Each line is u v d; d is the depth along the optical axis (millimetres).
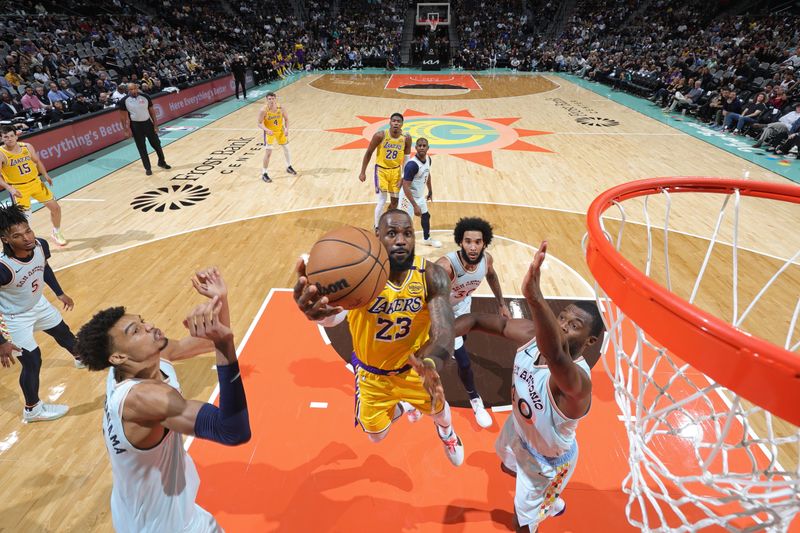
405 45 29984
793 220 7250
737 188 2576
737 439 3363
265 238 6730
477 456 3389
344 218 7379
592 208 2188
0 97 10695
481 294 5379
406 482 3189
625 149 11000
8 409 3803
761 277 5727
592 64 22984
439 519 2947
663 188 2559
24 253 3344
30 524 2906
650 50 22172
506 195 8297
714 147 11102
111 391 1827
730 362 1232
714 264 6023
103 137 10938
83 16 19797
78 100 11578
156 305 5180
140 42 19188
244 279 5691
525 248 6426
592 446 3453
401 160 6168
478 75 24609
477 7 31719
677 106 15172
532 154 10641
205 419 1693
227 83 17672
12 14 17016
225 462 3312
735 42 18875
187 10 24719
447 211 7621
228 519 2926
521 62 26562
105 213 7500
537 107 16031
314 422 3674
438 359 1924
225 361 1629
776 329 4781
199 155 10484
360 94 18531
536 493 2523
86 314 5004
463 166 9828
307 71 26156
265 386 4035
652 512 2945
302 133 12500
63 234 6797
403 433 3584
